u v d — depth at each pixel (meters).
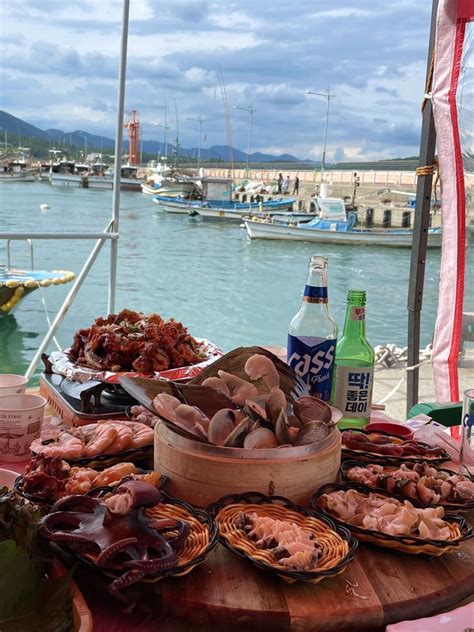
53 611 0.64
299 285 17.14
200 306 14.29
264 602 0.70
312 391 1.21
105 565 0.69
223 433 0.92
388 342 12.15
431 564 0.80
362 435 1.16
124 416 1.26
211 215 30.77
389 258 21.97
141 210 33.53
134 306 13.53
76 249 18.44
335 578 0.76
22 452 1.12
